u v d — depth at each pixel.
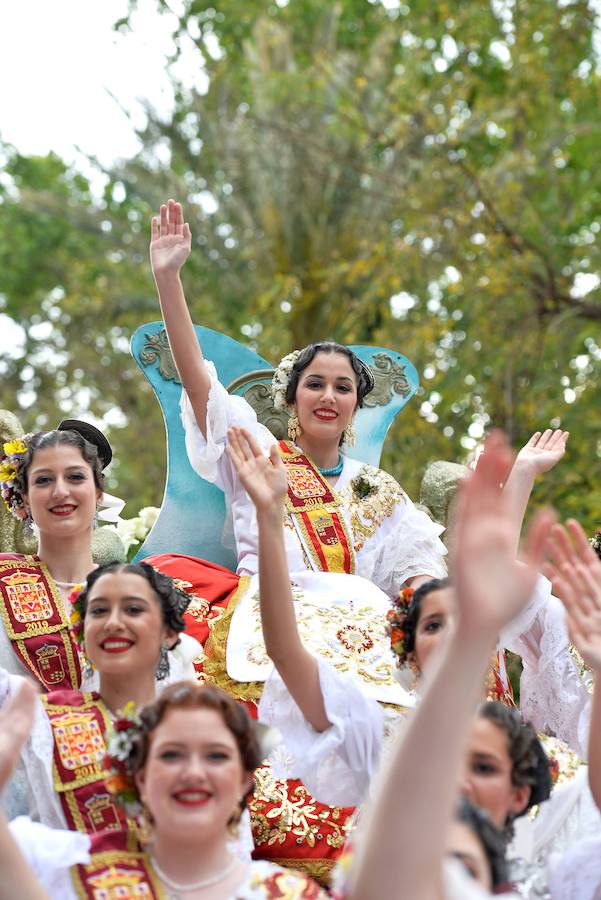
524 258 18.61
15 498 7.79
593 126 20.86
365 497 8.69
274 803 6.68
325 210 21.05
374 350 10.20
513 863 5.19
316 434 8.71
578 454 17.86
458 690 3.63
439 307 20.00
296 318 20.69
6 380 27.45
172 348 8.32
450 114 19.72
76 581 7.66
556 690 7.41
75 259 29.64
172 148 22.92
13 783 6.02
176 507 9.31
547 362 18.75
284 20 24.75
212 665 7.45
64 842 4.99
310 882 5.01
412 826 3.55
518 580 3.68
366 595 7.73
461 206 19.36
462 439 18.39
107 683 6.20
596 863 5.54
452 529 9.18
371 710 6.09
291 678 6.05
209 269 22.55
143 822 5.18
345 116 20.77
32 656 7.31
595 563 4.82
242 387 9.71
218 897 4.93
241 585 7.98
